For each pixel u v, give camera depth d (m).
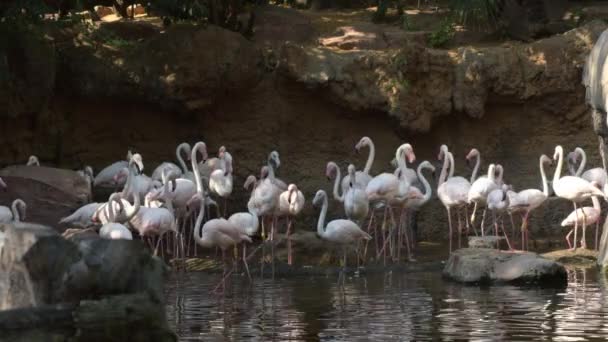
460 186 16.77
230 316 10.62
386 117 19.78
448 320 10.16
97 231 15.10
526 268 12.84
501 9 21.91
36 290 7.10
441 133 20.11
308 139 19.92
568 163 18.61
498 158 20.17
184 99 18.95
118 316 7.05
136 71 19.05
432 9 23.19
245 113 19.80
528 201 16.16
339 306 11.22
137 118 19.67
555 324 9.84
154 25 20.83
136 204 14.80
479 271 12.98
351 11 23.41
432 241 18.70
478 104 19.58
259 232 18.23
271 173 16.88
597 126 14.56
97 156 19.66
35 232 7.13
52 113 19.34
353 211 15.80
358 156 19.86
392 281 13.43
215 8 20.42
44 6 17.27
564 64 19.88
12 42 18.33
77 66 19.25
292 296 12.05
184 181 16.12
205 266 14.71
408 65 19.23
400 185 15.98
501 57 19.72
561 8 22.53
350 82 19.34
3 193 16.19
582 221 16.16
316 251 15.74
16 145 18.83
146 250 7.27
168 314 10.77
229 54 19.09
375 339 9.25
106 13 23.78
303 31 21.28
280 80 19.67
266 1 22.30
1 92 18.03
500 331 9.52
